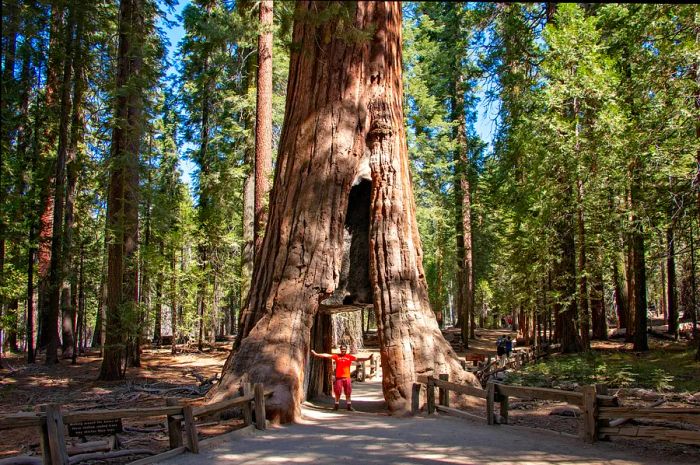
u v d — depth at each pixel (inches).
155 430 369.7
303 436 337.1
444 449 297.6
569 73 785.6
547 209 834.2
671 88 679.1
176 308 1165.7
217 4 1150.3
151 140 1198.9
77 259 1208.2
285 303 450.3
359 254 518.0
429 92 1293.1
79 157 1076.5
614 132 718.5
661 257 802.2
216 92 1259.2
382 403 524.4
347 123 489.1
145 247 925.2
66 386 705.6
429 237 1508.4
